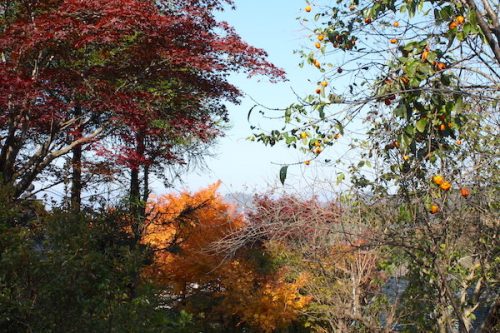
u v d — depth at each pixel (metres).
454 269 6.75
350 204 6.83
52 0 10.82
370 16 4.03
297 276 15.06
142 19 10.39
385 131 4.73
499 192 5.60
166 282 16.48
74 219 6.87
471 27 3.37
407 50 3.53
